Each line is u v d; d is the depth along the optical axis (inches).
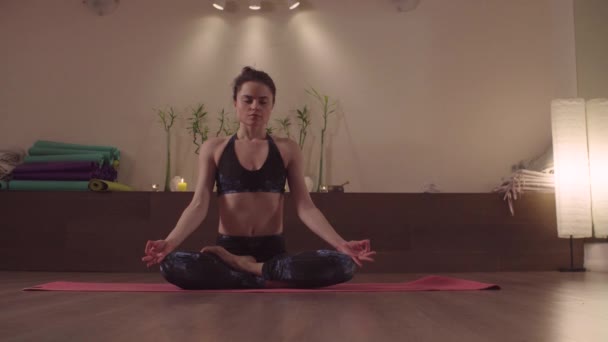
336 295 66.1
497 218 142.3
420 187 169.6
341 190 151.6
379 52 174.9
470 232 141.8
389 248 140.9
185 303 55.6
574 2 160.2
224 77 174.2
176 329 37.3
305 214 85.5
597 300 61.0
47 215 141.0
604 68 158.1
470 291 73.7
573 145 136.1
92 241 140.5
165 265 73.6
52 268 140.1
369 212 141.3
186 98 173.3
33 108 172.7
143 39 175.2
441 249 141.2
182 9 176.6
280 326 39.0
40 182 144.0
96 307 51.6
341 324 40.2
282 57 175.3
